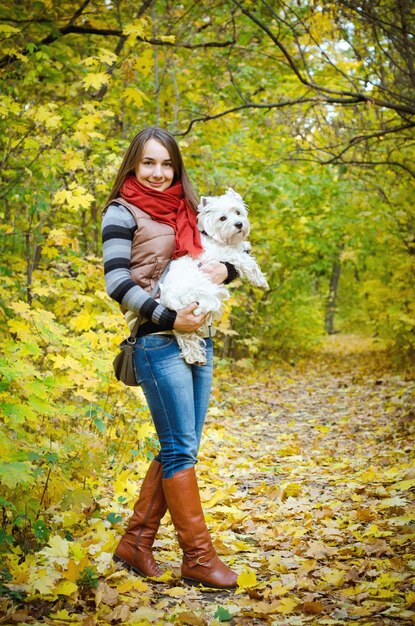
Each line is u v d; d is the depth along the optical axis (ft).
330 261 45.62
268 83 25.98
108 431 13.87
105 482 12.87
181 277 8.61
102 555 9.44
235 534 11.31
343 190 36.78
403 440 18.20
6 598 7.70
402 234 32.81
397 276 33.37
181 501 8.86
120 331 14.02
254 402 27.73
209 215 9.48
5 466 7.87
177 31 24.49
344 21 18.06
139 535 9.23
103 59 15.42
